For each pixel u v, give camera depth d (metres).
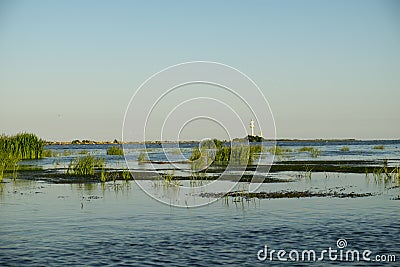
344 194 26.61
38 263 14.46
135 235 17.75
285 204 23.66
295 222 19.48
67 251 15.70
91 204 24.41
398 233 17.42
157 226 19.20
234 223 19.55
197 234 17.78
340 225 18.78
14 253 15.51
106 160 57.56
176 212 22.08
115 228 18.91
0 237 17.55
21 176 38.19
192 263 14.36
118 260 14.70
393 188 28.95
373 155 66.44
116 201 25.31
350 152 78.19
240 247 16.00
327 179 34.22
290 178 34.97
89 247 16.16
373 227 18.38
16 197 26.80
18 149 57.53
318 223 19.20
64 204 24.45
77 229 18.80
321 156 64.25
